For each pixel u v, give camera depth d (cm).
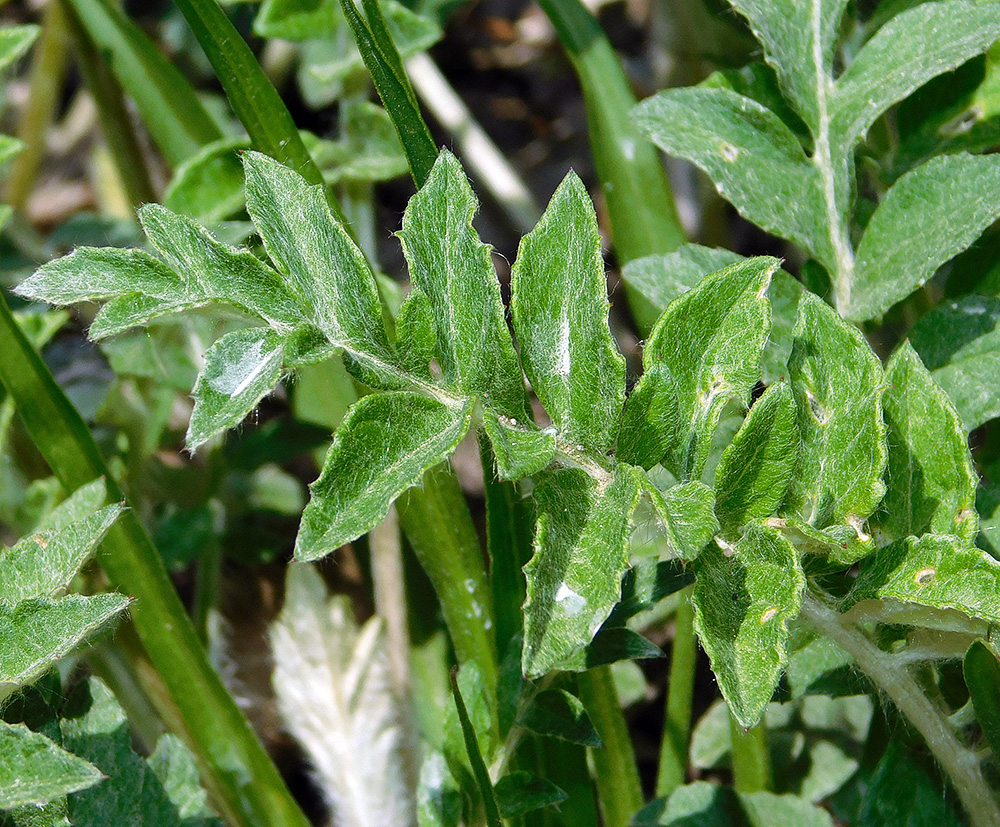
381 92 58
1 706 53
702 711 74
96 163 103
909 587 52
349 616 66
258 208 52
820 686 56
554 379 52
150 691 64
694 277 59
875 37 58
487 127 115
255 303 51
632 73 102
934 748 55
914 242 57
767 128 58
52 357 82
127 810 55
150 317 51
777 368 58
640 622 65
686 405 52
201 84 102
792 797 60
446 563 60
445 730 56
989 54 60
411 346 52
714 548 52
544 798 56
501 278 99
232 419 50
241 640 75
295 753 73
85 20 75
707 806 60
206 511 71
